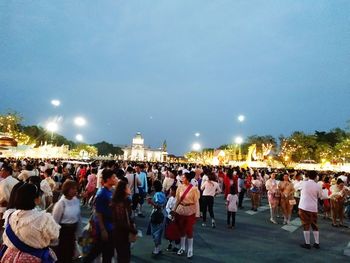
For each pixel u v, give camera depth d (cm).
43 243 417
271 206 1441
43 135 9288
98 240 612
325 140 8631
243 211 1781
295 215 1717
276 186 1445
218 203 2156
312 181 1012
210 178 1297
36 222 412
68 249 613
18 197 418
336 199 1426
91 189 1486
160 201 855
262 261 824
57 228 431
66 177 1315
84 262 608
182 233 847
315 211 999
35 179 784
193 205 847
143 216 1427
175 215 852
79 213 640
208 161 8538
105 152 15638
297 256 888
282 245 1010
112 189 650
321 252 945
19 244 406
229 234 1143
